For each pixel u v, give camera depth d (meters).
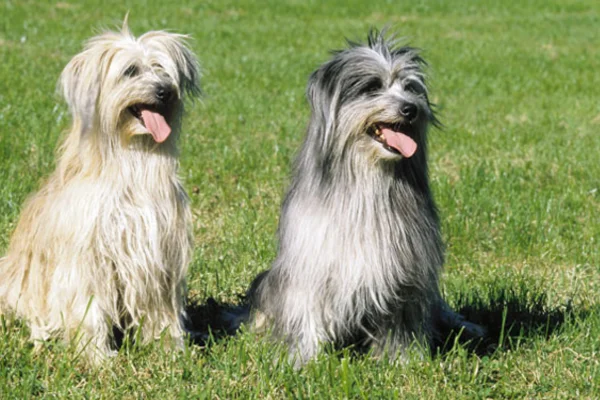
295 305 6.76
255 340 7.28
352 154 6.59
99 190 6.75
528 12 37.03
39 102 15.78
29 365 6.74
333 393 6.38
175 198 7.01
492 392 6.59
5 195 10.48
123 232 6.79
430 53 25.66
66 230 6.79
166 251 7.00
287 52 24.53
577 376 6.80
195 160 12.81
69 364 6.74
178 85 6.97
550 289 8.81
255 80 20.05
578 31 32.09
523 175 12.89
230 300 8.52
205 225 10.49
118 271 6.88
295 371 6.68
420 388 6.54
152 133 6.63
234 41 26.14
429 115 6.88
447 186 11.80
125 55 6.74
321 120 6.61
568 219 11.02
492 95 19.98
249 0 35.84
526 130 16.22
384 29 7.17
